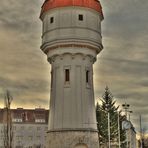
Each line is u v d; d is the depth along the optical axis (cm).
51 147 3841
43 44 4206
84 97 3925
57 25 4081
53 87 4050
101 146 6606
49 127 3981
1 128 8619
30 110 10219
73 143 3747
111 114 6700
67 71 4000
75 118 3828
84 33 4038
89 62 4100
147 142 9488
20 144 9606
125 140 6688
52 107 3994
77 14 4091
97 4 4288
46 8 4238
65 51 4006
